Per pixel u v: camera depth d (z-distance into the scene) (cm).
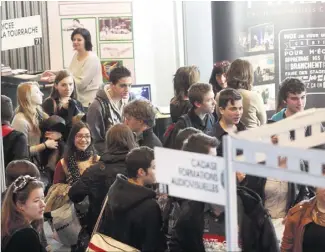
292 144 240
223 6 668
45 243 386
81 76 668
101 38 793
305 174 197
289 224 344
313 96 681
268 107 677
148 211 319
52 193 479
